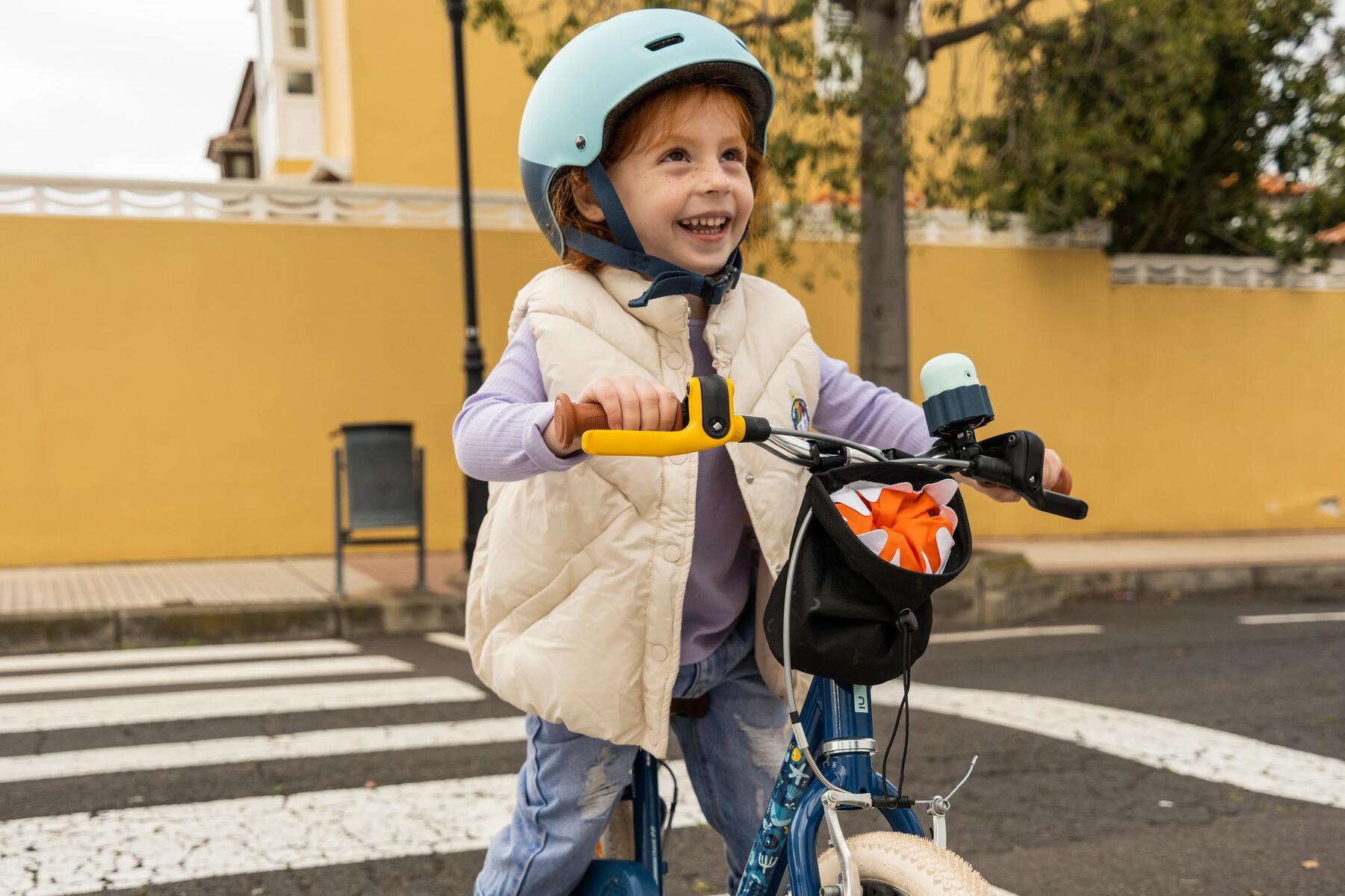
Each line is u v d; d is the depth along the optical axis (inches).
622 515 66.0
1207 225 533.0
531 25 493.7
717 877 124.8
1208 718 200.5
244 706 205.6
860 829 124.3
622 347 67.3
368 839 134.3
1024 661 261.3
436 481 420.2
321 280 406.6
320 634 302.8
